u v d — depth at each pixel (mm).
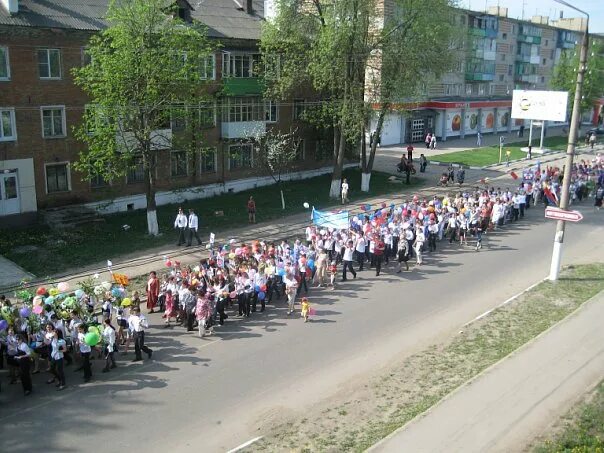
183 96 28500
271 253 21906
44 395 14812
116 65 25891
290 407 14148
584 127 87250
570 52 78812
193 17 37094
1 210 29156
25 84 28922
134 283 22922
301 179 43906
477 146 62656
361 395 14602
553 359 16047
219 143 38312
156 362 16578
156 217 30250
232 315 20125
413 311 20344
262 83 38969
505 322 19031
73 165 28562
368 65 36469
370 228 25609
